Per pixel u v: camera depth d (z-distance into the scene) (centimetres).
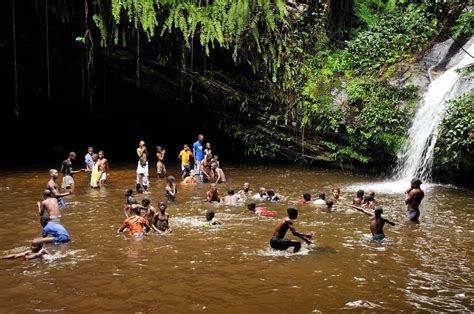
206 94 1959
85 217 958
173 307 514
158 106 2119
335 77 1817
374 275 621
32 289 564
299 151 1909
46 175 1584
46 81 2008
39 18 1706
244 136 1992
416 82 1642
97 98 2133
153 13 1459
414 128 1579
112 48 1806
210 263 668
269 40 1823
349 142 1762
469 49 1650
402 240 799
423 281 600
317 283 590
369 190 1327
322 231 862
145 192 1283
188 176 1539
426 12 1836
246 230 863
